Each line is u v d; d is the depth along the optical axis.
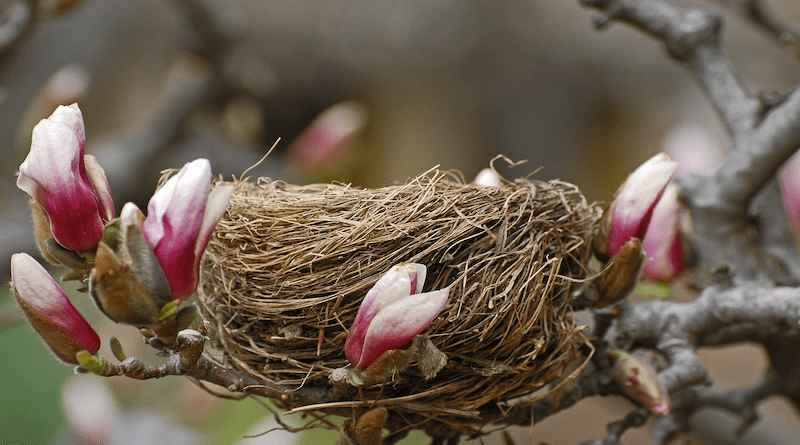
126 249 1.31
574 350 1.39
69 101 1.81
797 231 1.54
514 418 1.39
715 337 1.50
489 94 4.08
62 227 1.33
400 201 1.38
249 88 2.31
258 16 3.92
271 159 2.49
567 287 1.38
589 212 1.41
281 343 1.37
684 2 3.57
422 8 3.99
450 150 4.12
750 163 1.46
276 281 1.37
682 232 1.49
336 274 1.37
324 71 4.07
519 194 1.38
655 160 1.38
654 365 1.48
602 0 1.52
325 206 1.39
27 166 1.33
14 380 2.31
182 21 2.14
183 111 2.23
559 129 4.09
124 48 3.29
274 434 1.81
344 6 3.97
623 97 4.05
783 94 1.46
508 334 1.36
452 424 1.37
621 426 1.41
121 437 1.79
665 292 1.47
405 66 4.07
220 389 1.88
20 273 1.33
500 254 1.37
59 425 2.32
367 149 4.12
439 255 1.37
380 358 1.33
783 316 1.42
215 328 1.39
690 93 3.93
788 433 1.83
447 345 1.35
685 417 1.52
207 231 1.32
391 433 1.38
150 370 1.34
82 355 1.33
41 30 2.85
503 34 4.01
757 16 1.58
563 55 4.03
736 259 1.47
